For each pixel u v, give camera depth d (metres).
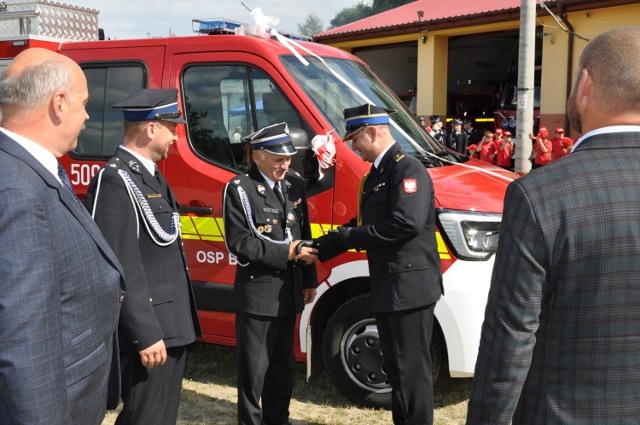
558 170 1.64
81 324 1.90
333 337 4.06
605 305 1.59
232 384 4.57
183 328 2.96
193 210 4.27
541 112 14.62
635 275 1.58
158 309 2.87
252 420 3.43
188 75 4.46
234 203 3.35
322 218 3.94
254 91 4.25
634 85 1.60
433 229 3.37
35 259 1.70
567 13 13.87
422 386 3.35
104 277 1.97
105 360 2.01
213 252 4.26
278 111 4.17
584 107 1.69
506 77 19.52
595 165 1.62
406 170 3.23
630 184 1.60
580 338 1.61
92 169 4.63
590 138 1.67
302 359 4.16
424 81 17.25
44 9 5.88
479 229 3.70
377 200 3.31
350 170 3.87
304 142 3.96
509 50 20.72
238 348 3.45
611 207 1.58
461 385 4.50
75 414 1.89
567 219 1.58
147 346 2.72
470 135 16.84
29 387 1.65
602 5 13.10
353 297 4.03
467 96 19.53
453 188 3.87
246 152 3.82
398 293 3.27
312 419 3.97
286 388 3.66
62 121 1.91
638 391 1.60
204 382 4.59
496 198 3.84
